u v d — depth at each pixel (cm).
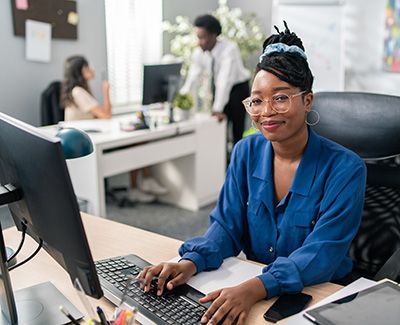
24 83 353
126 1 430
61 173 69
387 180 146
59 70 376
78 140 110
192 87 392
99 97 414
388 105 143
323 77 350
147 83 323
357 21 329
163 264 109
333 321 85
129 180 397
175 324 89
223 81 373
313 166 117
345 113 148
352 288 101
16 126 78
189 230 322
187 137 339
